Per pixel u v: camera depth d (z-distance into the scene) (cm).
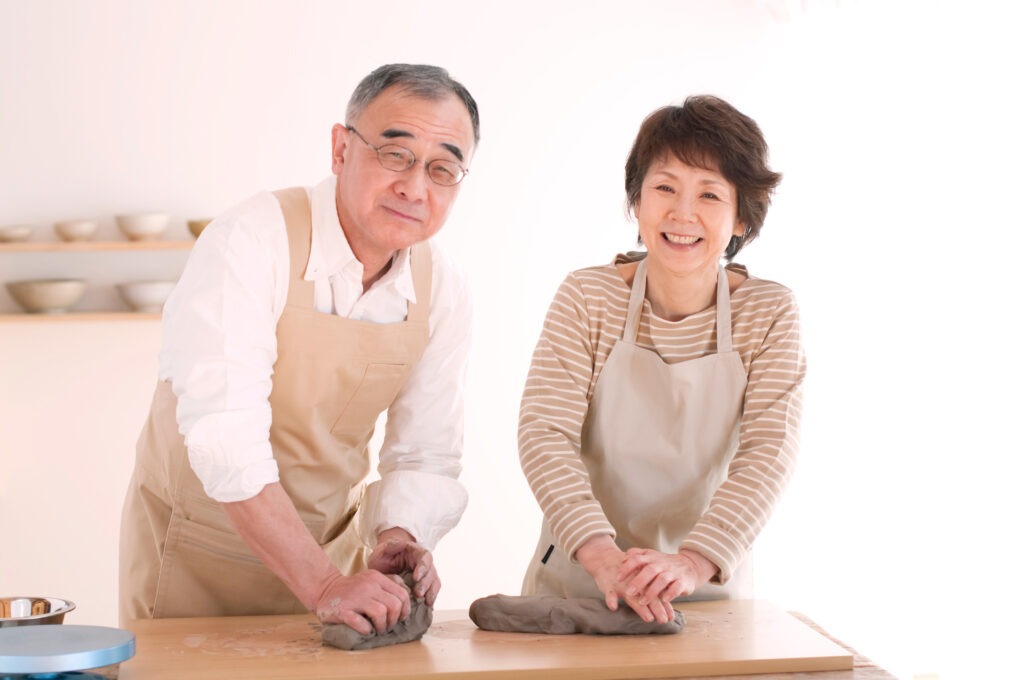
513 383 402
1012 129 339
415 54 396
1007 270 341
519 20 401
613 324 170
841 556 405
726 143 155
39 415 379
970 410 355
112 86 382
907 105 400
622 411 169
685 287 167
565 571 171
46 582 380
